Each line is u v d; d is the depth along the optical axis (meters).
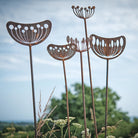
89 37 2.66
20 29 2.49
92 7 2.69
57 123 2.70
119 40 2.71
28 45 2.50
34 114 2.33
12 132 3.77
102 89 13.52
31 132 3.58
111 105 13.08
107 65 2.70
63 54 2.77
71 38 2.58
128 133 2.59
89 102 11.25
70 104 10.91
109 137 2.58
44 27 2.56
